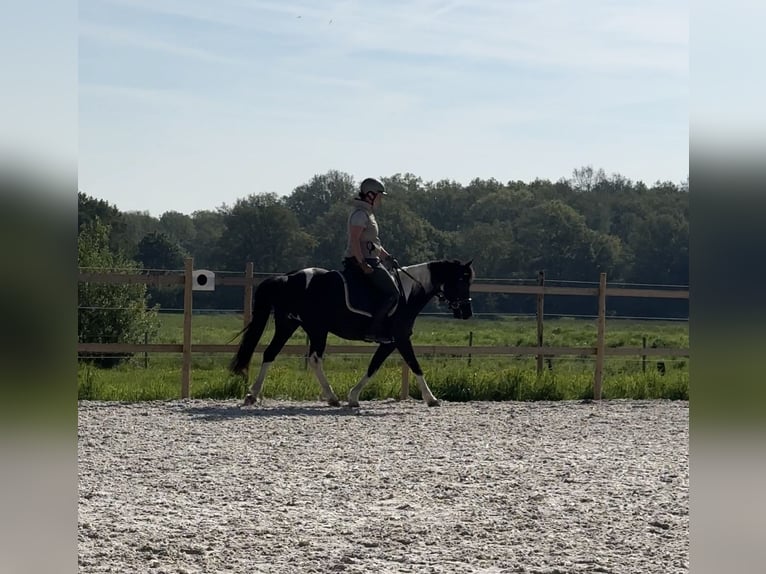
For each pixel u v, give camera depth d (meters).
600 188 79.88
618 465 8.20
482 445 9.21
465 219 78.81
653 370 16.14
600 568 4.80
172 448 8.67
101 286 19.28
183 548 5.06
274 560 4.86
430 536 5.48
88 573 4.50
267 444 8.98
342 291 11.65
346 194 78.12
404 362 13.14
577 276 63.62
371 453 8.57
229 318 47.25
